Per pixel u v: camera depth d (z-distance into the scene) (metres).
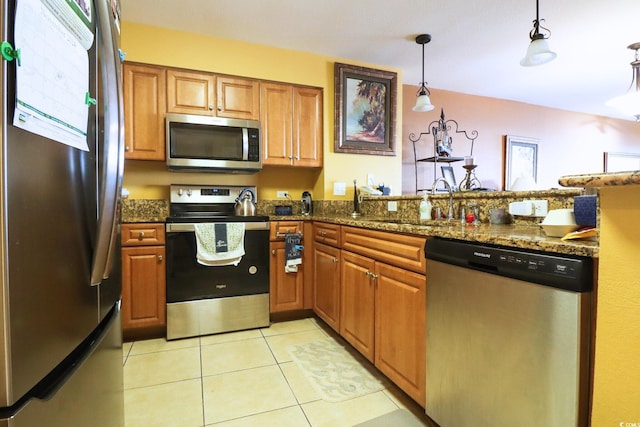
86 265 0.81
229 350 2.16
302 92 2.98
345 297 2.13
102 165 0.85
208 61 2.65
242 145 2.68
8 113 0.53
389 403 1.59
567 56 3.06
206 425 1.43
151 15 2.37
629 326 0.75
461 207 2.01
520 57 3.07
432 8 2.29
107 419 0.99
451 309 1.26
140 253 2.27
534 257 0.96
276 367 1.93
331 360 2.02
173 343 2.27
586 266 0.85
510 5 2.25
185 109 2.59
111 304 1.01
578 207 1.07
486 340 1.11
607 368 0.79
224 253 2.40
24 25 0.56
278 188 3.22
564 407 0.88
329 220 2.34
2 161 0.52
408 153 3.86
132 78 2.47
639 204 0.73
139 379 1.80
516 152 4.43
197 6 2.26
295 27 2.54
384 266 1.70
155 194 2.82
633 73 3.04
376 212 2.84
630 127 5.33
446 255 1.27
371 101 3.19
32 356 0.60
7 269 0.53
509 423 1.03
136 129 2.48
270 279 2.61
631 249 0.75
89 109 0.81
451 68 3.33
